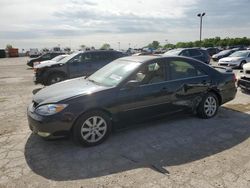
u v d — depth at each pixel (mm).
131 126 4801
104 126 4398
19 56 57875
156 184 3154
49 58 24141
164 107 5012
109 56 11039
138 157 3896
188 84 5234
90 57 10695
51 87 5051
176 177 3307
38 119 4031
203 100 5516
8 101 7895
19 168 3605
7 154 4055
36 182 3250
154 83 4863
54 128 4012
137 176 3355
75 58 10492
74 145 4367
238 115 5906
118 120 4531
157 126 5195
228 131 4902
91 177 3352
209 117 5668
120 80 4594
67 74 10367
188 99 5309
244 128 5055
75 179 3309
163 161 3752
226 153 3979
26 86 11172
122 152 4074
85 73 10578
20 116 6141
